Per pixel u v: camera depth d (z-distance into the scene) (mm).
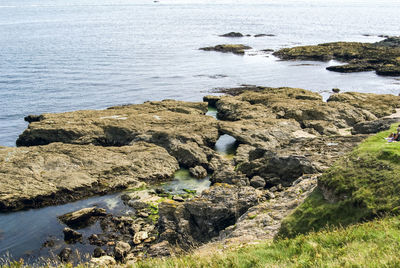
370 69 96312
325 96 73125
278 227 21609
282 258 13891
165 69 99250
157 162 41062
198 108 61094
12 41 148375
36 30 188875
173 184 38281
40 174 36312
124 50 129750
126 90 78438
